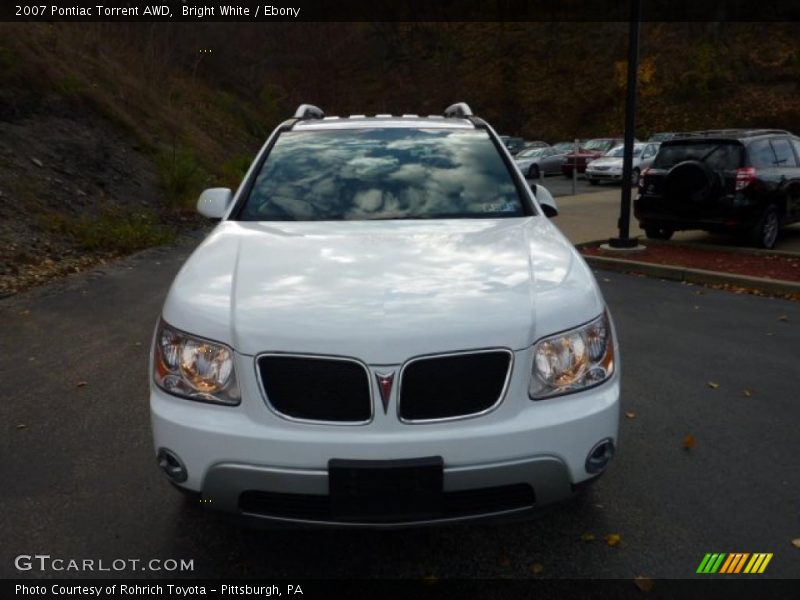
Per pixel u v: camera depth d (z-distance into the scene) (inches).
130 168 562.9
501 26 2215.8
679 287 336.8
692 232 494.9
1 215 386.3
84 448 163.5
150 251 408.8
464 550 126.1
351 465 102.5
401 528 106.0
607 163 993.5
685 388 200.2
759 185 407.2
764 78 1659.7
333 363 103.8
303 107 210.4
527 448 105.5
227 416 106.7
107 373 210.1
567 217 590.2
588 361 112.3
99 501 141.4
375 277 117.2
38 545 127.4
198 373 108.8
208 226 510.0
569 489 110.1
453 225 146.3
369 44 2244.1
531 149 1238.3
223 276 120.6
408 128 186.1
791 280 326.6
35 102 550.6
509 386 105.8
